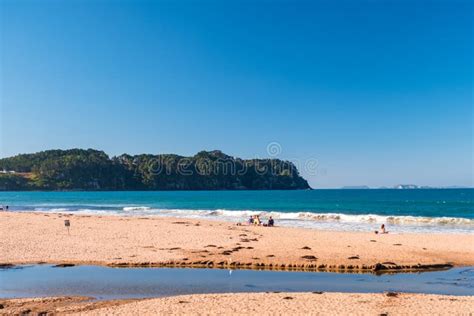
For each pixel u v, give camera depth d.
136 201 108.44
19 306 13.36
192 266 19.95
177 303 13.50
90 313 12.45
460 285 16.67
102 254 22.42
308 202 98.38
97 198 130.50
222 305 13.27
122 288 15.86
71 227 35.38
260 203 94.31
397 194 166.12
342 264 19.88
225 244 26.38
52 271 18.80
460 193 174.38
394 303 13.52
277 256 21.88
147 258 21.31
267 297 14.25
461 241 28.25
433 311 12.65
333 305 13.26
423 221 47.12
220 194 168.00
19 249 23.73
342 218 51.28
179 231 33.38
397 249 24.53
